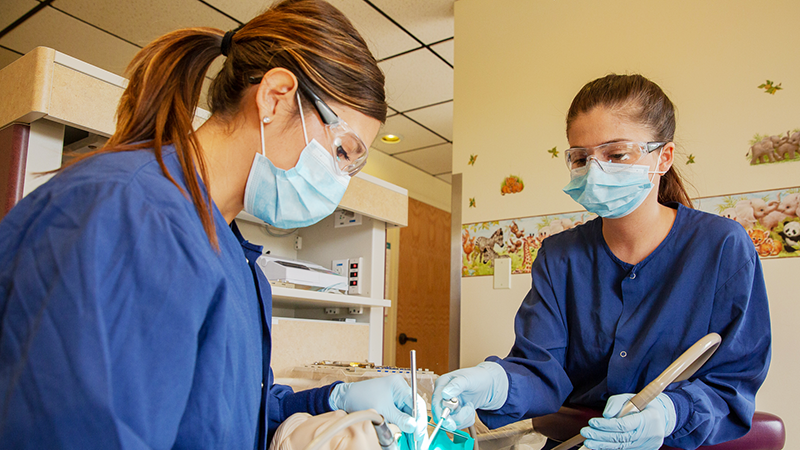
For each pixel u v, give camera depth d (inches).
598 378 45.3
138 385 17.9
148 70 25.3
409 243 187.2
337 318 84.3
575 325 46.1
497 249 92.7
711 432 35.4
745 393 38.0
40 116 42.5
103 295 18.0
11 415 16.7
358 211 73.8
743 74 75.1
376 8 101.4
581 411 41.1
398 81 127.2
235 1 99.6
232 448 22.8
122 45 116.3
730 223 41.4
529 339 47.0
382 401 32.8
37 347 17.0
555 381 42.8
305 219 30.6
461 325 94.1
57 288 17.6
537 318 47.5
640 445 32.1
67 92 43.4
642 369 41.1
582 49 89.5
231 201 29.0
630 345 42.0
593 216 84.0
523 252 90.0
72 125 44.5
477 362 91.3
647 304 42.5
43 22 107.3
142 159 22.1
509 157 94.1
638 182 40.8
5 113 44.3
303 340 71.1
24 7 102.3
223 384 21.8
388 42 111.7
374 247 79.6
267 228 82.3
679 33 80.9
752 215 71.7
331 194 30.2
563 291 47.6
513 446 41.4
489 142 96.7
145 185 20.7
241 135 27.8
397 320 177.3
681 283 40.7
